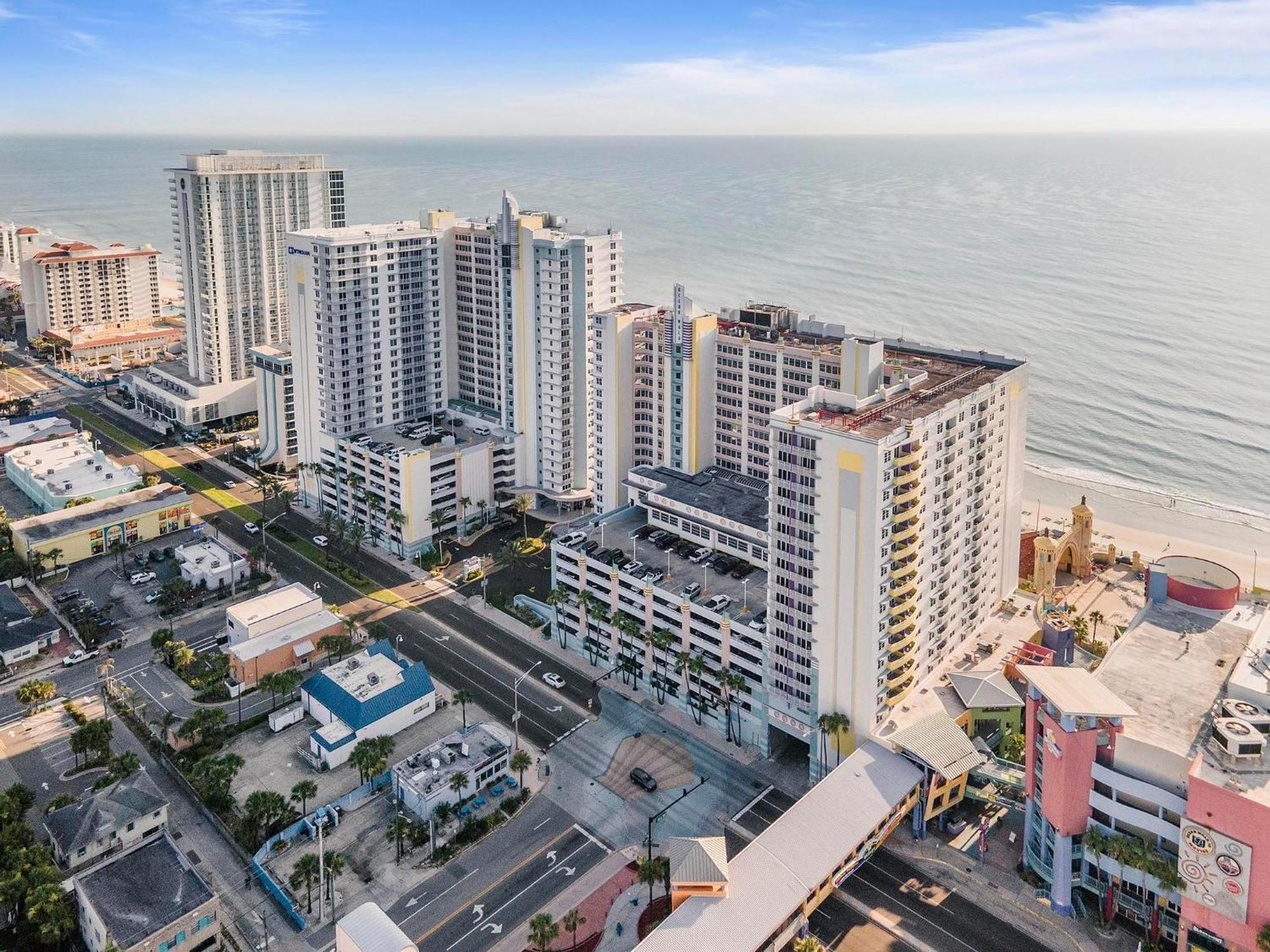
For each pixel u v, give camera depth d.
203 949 138.00
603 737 185.25
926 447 164.50
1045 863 147.38
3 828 154.12
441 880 151.75
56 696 197.25
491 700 195.75
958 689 175.88
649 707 194.12
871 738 165.00
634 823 163.38
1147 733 137.62
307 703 191.50
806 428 159.00
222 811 164.00
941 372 198.00
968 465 182.50
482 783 170.12
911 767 158.38
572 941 140.00
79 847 151.50
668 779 173.88
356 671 192.62
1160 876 131.50
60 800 163.38
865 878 150.50
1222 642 162.12
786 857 141.62
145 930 132.00
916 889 148.50
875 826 148.38
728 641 183.00
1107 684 150.38
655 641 193.62
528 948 139.62
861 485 154.50
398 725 185.88
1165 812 133.88
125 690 198.00
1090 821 141.25
